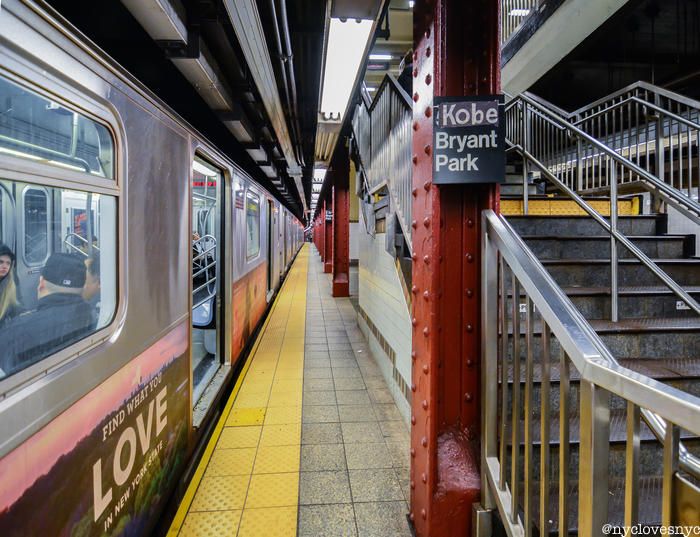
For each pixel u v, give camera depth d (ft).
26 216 3.42
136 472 5.16
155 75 11.20
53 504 3.45
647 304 8.18
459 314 5.40
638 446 2.72
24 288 3.37
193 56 7.23
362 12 7.06
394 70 22.18
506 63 23.70
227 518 6.12
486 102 4.98
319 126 15.71
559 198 13.01
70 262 3.95
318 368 13.30
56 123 3.58
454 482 5.20
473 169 5.02
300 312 23.04
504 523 4.57
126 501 4.86
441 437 5.43
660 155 11.38
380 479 7.18
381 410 10.06
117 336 4.67
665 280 6.66
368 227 14.34
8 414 2.95
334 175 27.89
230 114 11.51
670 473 2.49
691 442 5.74
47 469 3.38
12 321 3.20
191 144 7.70
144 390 5.44
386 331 11.83
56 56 3.48
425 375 5.41
